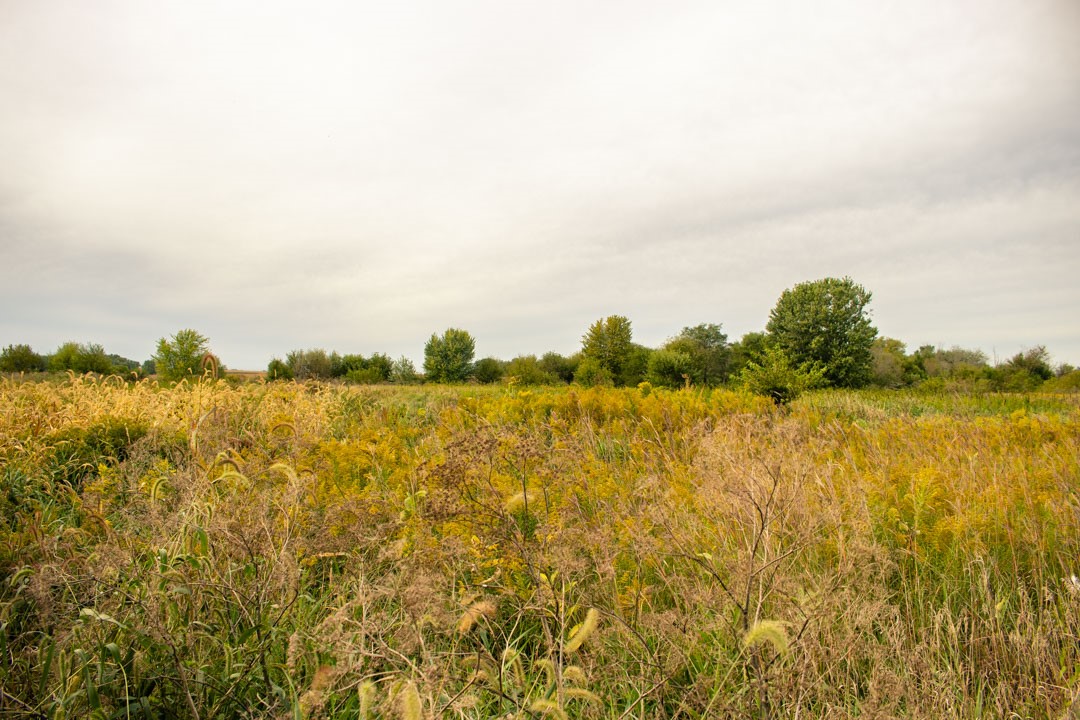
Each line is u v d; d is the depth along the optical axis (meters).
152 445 5.20
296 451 3.92
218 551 2.49
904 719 1.91
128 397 7.29
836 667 2.18
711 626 2.33
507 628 2.71
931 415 12.93
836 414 11.55
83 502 3.66
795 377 15.49
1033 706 2.29
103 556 2.41
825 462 5.06
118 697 1.95
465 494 2.55
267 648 2.24
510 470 3.04
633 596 2.61
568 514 3.08
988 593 2.88
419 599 1.87
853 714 2.08
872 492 4.09
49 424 5.65
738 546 2.94
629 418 8.79
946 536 3.48
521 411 9.34
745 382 15.34
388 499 3.55
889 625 2.59
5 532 3.00
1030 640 2.62
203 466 3.56
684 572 2.93
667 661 2.21
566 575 2.22
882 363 37.69
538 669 2.33
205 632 2.22
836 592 2.56
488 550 2.67
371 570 2.71
